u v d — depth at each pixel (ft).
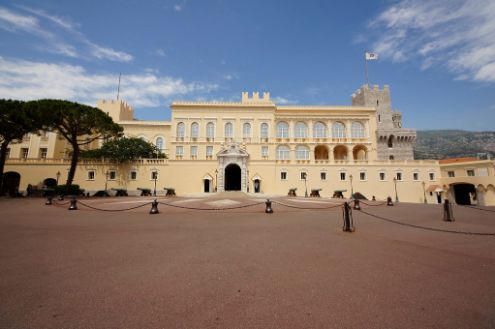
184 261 22.20
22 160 150.20
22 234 33.27
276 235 33.19
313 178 159.74
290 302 14.78
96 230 36.32
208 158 161.79
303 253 24.80
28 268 20.17
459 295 15.58
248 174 161.38
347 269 20.31
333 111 175.83
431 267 20.77
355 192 156.76
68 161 152.05
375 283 17.51
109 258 22.94
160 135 189.98
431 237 32.17
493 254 24.44
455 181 152.25
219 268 20.48
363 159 176.76
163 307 14.11
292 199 106.93
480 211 64.69
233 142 157.48
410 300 14.96
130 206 71.20
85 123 117.70
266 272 19.62
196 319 12.90
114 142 155.22
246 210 63.62
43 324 12.29
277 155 172.76
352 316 13.20
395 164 160.56
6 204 74.54
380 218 49.44
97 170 153.38
